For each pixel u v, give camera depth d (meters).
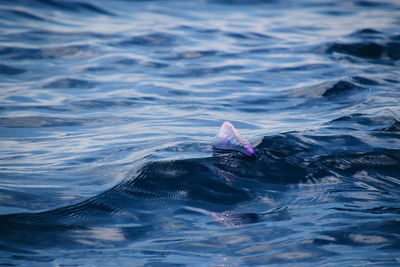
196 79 11.95
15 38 14.92
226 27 17.89
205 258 4.42
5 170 6.36
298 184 5.97
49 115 9.09
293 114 9.24
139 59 13.52
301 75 12.23
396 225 4.92
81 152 7.09
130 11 19.95
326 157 6.64
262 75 12.30
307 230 4.88
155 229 4.97
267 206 5.47
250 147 6.65
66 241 4.71
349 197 5.64
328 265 4.21
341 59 13.75
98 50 14.22
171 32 16.62
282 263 4.29
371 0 23.67
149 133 7.93
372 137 7.35
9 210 5.18
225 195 5.70
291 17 20.19
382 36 16.08
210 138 7.58
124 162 6.55
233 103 10.08
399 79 11.62
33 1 19.17
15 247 4.56
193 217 5.22
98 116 9.09
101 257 4.44
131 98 10.29
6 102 9.84
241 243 4.68
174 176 6.05
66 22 17.31
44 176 6.14
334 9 21.92
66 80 11.55
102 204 5.40
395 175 6.25
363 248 4.49
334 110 9.35
